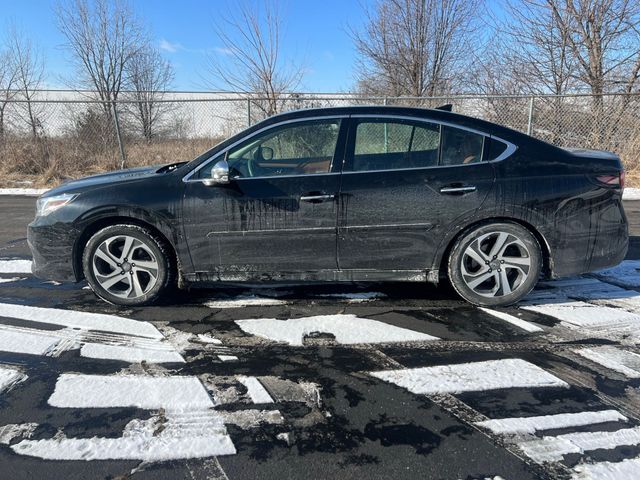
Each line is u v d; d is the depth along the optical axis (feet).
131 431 6.79
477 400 7.52
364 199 10.69
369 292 12.57
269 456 6.26
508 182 10.57
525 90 41.09
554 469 5.95
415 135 10.89
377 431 6.77
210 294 12.51
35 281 13.74
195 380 8.20
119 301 11.51
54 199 11.30
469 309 11.30
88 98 45.47
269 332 10.14
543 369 8.45
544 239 10.81
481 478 5.82
